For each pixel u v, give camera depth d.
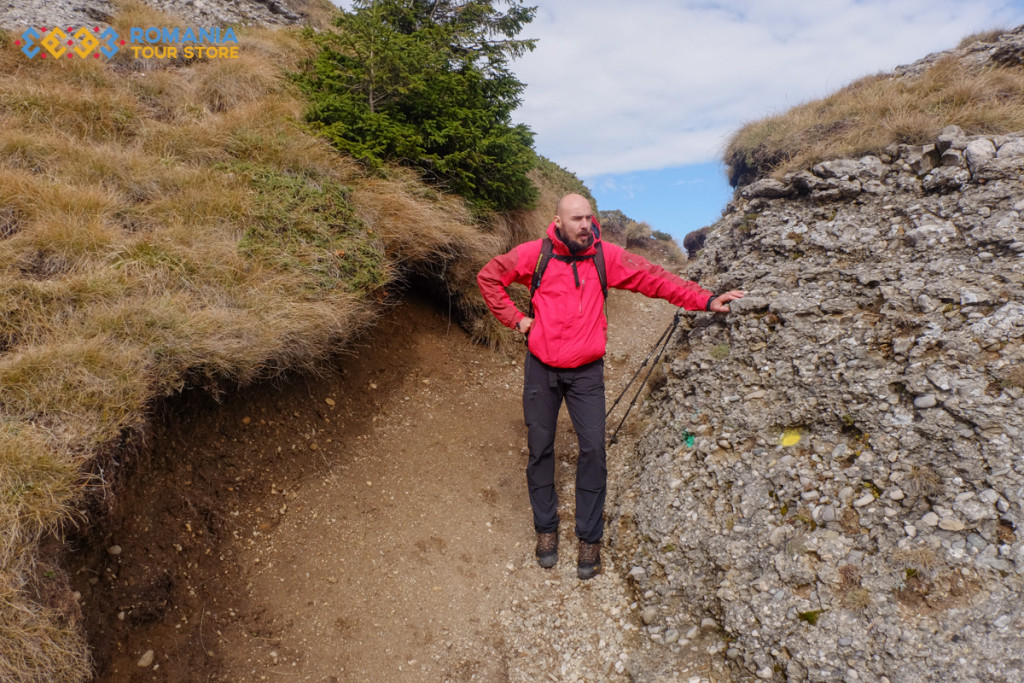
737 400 3.35
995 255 3.23
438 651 2.80
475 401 4.65
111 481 2.65
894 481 2.59
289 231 3.97
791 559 2.54
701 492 3.05
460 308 5.20
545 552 3.17
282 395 3.87
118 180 4.01
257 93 5.75
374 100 5.06
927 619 2.20
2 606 2.04
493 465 4.00
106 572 2.63
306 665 2.67
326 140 4.82
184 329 3.05
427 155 4.86
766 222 4.43
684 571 2.81
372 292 4.29
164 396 3.14
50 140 4.13
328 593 3.01
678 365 3.86
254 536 3.16
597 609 2.94
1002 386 2.65
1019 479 2.36
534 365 3.00
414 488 3.69
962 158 3.97
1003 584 2.18
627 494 3.39
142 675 2.48
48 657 2.11
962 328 2.91
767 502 2.82
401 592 3.07
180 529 2.99
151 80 5.59
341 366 4.29
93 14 6.84
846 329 3.27
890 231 3.79
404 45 4.70
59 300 3.03
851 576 2.39
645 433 3.82
